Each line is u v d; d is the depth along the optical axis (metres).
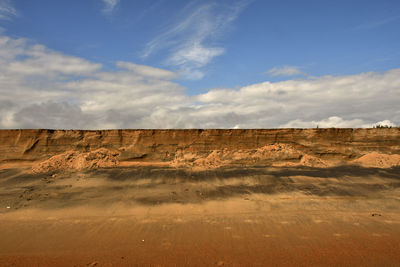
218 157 27.28
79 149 27.44
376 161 26.88
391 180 22.02
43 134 27.66
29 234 13.45
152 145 28.02
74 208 16.92
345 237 12.88
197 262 10.91
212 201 18.00
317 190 19.83
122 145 27.94
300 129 29.19
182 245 12.25
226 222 14.70
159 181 22.09
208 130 28.72
